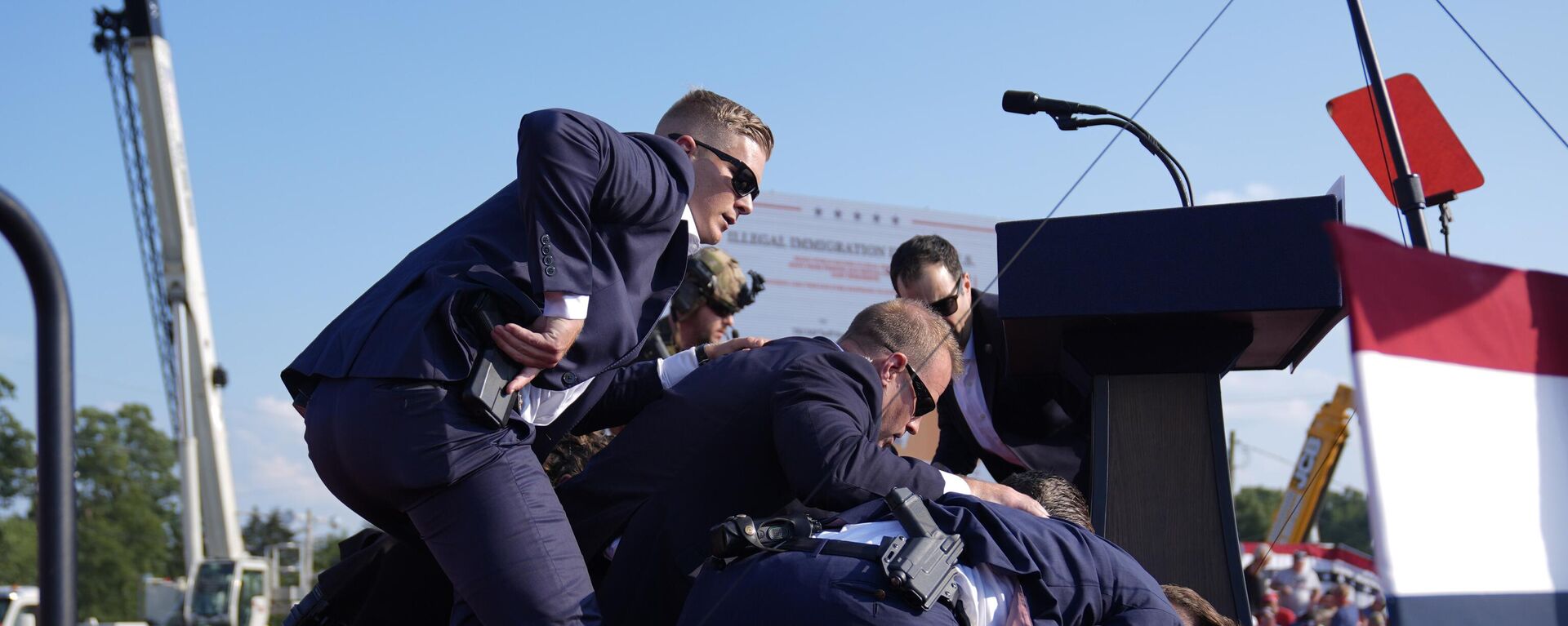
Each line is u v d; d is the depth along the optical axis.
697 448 2.27
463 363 1.90
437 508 1.91
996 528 1.83
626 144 2.03
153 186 20.12
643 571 2.20
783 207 15.63
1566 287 1.32
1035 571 1.77
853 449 2.05
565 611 1.89
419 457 1.87
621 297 2.03
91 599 58.53
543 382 1.99
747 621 1.73
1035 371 3.16
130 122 19.89
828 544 1.77
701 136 2.37
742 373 2.31
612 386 2.62
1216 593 2.37
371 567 2.51
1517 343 1.28
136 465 64.50
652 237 2.09
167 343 20.81
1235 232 2.24
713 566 1.88
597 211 2.01
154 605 21.09
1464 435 1.23
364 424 1.88
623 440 2.37
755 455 2.23
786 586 1.73
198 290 20.70
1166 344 2.42
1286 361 2.78
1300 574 8.09
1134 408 2.46
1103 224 2.30
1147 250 2.28
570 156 1.91
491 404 1.89
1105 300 2.29
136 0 19.52
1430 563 1.18
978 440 3.46
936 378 2.49
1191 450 2.42
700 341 4.15
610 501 2.31
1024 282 2.33
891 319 2.49
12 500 54.94
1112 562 1.86
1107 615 1.82
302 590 28.52
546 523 1.94
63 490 1.06
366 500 2.01
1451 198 2.63
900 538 1.72
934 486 2.10
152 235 20.44
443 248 2.06
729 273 4.11
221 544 21.06
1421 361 1.23
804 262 15.57
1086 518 2.44
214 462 20.84
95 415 63.38
